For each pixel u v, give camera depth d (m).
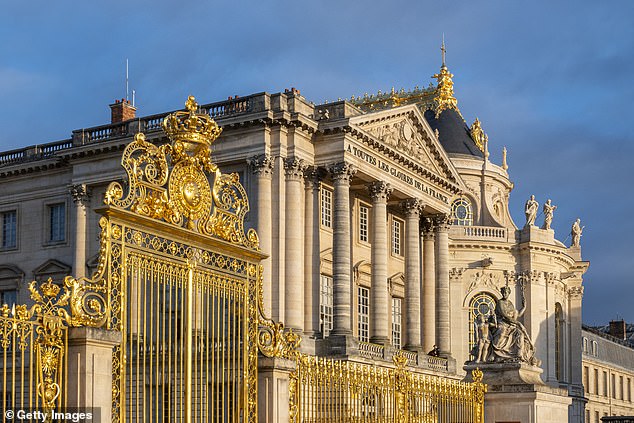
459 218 88.81
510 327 29.89
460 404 26.75
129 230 17.09
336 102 60.72
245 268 19.98
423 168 67.19
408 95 94.81
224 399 18.67
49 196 66.94
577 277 91.06
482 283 82.25
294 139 57.88
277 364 19.92
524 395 28.27
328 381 21.22
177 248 18.14
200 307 18.44
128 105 71.06
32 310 15.27
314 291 58.91
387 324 62.50
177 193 18.17
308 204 59.38
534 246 82.44
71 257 65.25
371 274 62.81
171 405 18.28
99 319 16.30
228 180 19.77
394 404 23.27
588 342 109.94
